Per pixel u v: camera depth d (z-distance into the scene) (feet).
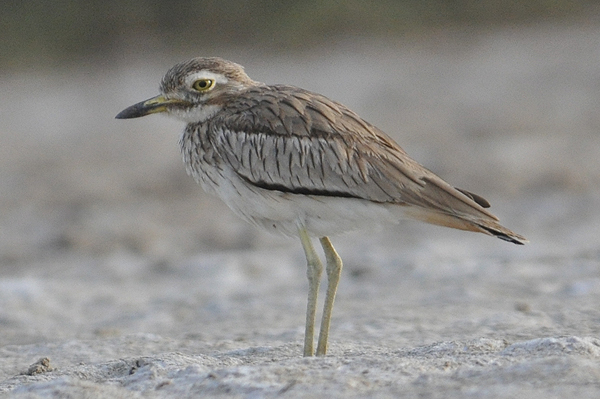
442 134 79.25
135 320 35.68
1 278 45.65
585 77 102.94
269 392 19.81
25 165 79.82
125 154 81.51
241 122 26.12
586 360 20.08
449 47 133.90
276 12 144.15
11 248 54.13
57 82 124.77
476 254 44.96
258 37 142.51
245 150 25.79
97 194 67.15
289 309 35.29
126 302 39.96
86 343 29.71
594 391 18.17
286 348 26.53
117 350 28.71
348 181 24.99
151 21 142.31
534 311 30.63
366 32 143.43
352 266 44.19
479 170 64.95
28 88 122.52
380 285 39.06
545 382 18.89
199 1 142.61
